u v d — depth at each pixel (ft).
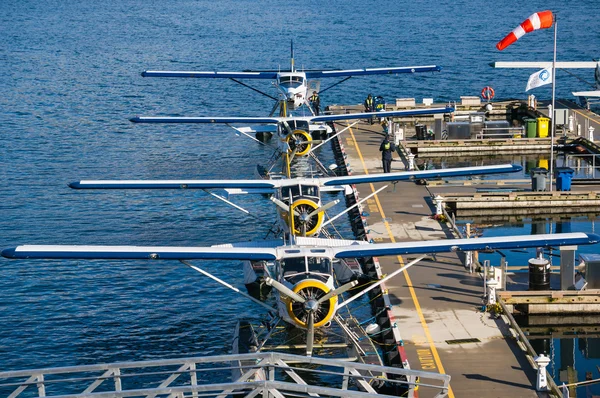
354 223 161.58
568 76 352.08
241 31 556.10
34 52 444.96
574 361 109.19
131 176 201.87
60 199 183.83
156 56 430.20
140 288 134.92
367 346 108.37
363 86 335.67
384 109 251.80
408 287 125.18
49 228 164.25
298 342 112.57
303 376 104.47
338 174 195.93
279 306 106.32
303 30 556.10
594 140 212.23
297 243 120.67
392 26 569.64
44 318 123.54
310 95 243.19
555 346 112.98
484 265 124.06
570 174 171.53
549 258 139.85
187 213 174.60
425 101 255.29
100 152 227.81
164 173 204.85
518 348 104.94
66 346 114.73
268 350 109.70
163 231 162.71
